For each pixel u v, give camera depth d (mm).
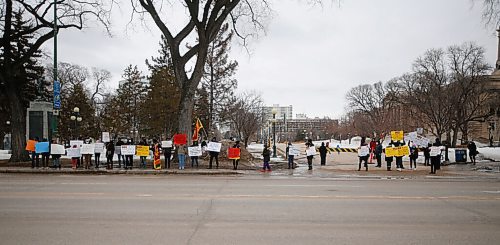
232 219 8484
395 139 23344
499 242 6902
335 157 37344
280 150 52312
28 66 39531
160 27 23453
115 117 49000
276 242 6766
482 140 80500
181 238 6969
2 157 30234
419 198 11492
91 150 21297
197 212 9180
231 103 49625
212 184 14719
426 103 55531
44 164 21953
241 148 30219
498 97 62562
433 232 7551
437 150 21375
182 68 23953
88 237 7016
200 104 43750
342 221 8391
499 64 74688
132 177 17781
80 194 11742
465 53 81875
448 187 14500
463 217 8906
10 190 12594
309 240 6902
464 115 56656
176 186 13938
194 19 22688
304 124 165625
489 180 17906
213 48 40344
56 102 21938
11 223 8039
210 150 22078
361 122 90688
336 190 13188
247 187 13812
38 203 10219
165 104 39938
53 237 7012
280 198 11227
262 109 86125
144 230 7512
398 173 21453
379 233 7434
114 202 10398
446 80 55000
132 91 49562
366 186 14555
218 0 22672
